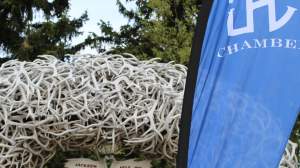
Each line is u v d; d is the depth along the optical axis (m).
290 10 3.97
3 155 4.55
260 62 3.94
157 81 4.63
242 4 4.02
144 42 12.06
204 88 3.97
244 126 3.91
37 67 4.57
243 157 3.88
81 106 4.45
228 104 3.94
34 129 4.49
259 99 3.91
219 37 4.01
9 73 4.70
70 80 4.50
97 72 4.58
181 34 10.54
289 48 3.94
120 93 4.46
